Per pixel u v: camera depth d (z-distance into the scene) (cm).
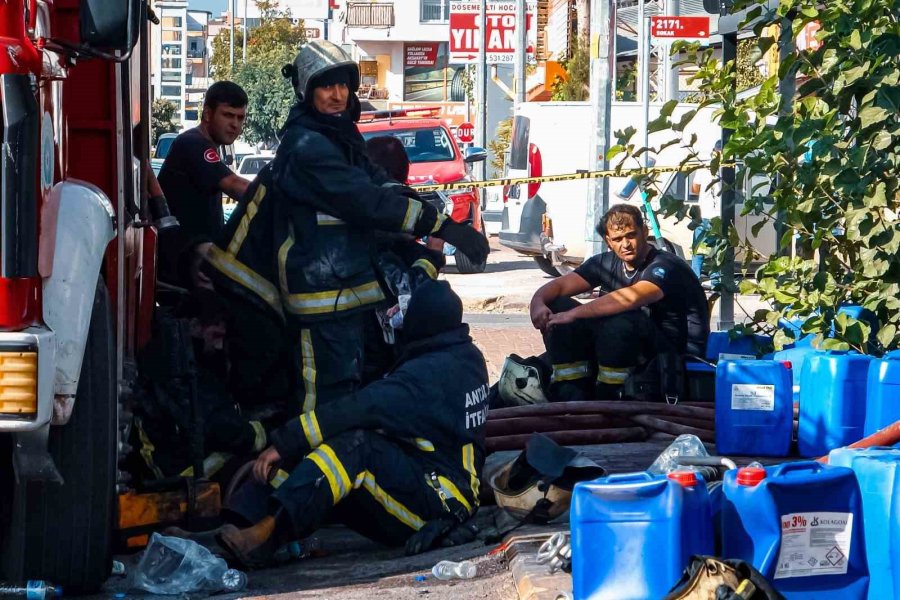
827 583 639
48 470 717
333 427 878
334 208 988
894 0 1136
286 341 1020
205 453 983
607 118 2298
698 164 1366
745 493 625
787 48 1333
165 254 1200
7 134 673
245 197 1026
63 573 784
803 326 1159
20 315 684
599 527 632
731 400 1078
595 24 2284
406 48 10425
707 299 1280
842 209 1160
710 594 580
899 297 1130
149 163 1085
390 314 1023
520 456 949
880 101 1124
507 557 839
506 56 5547
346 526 998
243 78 9481
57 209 720
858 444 830
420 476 908
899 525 631
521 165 3089
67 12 774
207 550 847
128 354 939
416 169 3362
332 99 1004
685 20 2641
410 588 795
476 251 1012
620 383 1240
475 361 945
